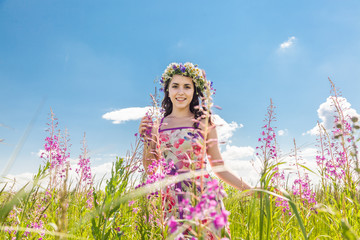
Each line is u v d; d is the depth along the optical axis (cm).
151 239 251
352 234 131
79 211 339
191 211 122
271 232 222
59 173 386
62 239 138
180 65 383
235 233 255
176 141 327
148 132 324
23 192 193
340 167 331
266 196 183
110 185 251
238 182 294
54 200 326
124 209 306
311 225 299
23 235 269
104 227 242
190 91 378
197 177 179
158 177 246
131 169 267
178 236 148
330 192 340
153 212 261
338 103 325
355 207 268
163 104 421
